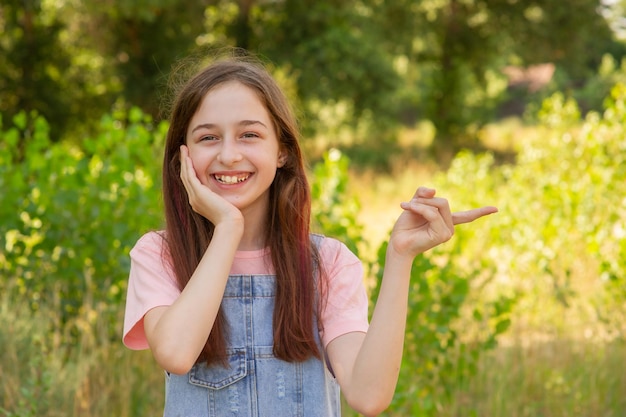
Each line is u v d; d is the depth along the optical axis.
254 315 1.68
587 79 30.42
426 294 3.63
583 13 17.73
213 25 16.34
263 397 1.65
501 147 19.59
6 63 13.75
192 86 1.70
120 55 14.70
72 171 4.20
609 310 4.64
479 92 21.41
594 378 4.11
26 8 13.57
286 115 1.74
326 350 1.68
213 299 1.52
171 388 1.69
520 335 4.61
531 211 5.90
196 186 1.63
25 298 3.95
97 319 3.78
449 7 17.91
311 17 15.70
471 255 6.07
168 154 1.76
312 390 1.67
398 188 13.67
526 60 19.08
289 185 1.75
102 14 14.11
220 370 1.65
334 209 4.30
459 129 18.09
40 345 3.48
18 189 4.05
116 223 3.95
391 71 17.27
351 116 18.78
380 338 1.52
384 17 17.36
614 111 6.10
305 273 1.70
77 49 14.70
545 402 4.09
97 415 3.41
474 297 4.52
